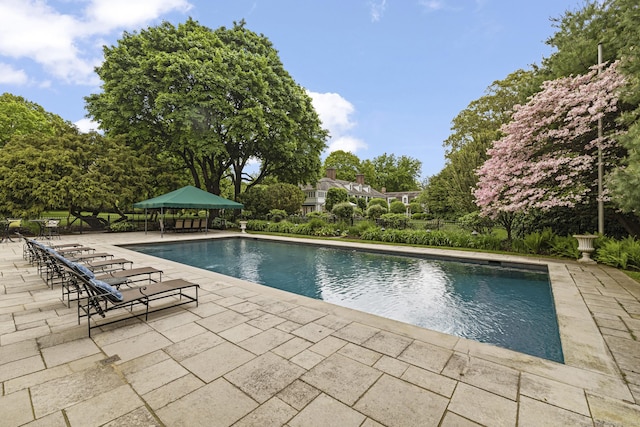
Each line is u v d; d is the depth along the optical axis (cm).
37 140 1504
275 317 364
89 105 1706
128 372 239
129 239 1286
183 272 623
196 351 276
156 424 179
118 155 1579
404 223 1545
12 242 1147
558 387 217
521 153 881
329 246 1159
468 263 830
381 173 5400
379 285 655
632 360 257
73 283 357
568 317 363
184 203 1409
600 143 735
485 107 2202
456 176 1368
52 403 199
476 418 184
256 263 898
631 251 648
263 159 2139
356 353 271
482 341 381
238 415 188
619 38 669
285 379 229
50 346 287
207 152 1612
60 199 1361
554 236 884
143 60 1527
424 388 217
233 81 1590
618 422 180
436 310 499
